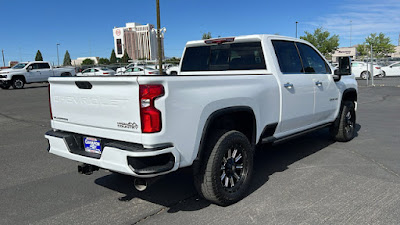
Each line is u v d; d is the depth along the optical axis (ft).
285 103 15.11
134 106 9.92
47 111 39.50
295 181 14.55
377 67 86.53
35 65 82.69
